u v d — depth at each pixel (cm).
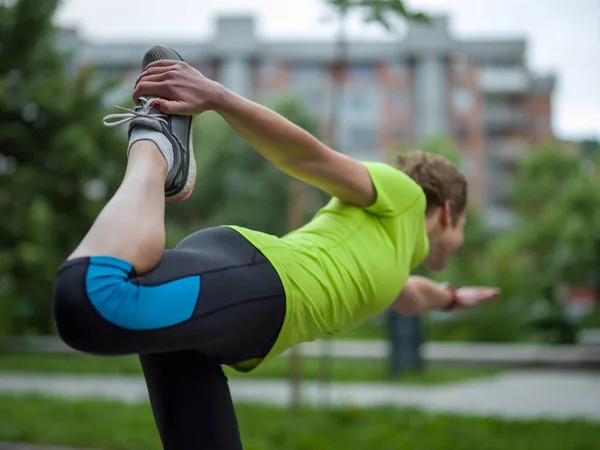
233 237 196
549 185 3681
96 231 164
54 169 1507
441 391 1162
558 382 1305
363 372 1406
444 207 252
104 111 1554
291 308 194
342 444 665
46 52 1442
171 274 172
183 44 4822
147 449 654
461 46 4925
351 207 225
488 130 5362
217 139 3153
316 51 4775
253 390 1152
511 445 657
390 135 4759
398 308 268
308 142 203
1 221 1356
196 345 177
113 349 162
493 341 1981
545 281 2223
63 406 910
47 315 1806
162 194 177
